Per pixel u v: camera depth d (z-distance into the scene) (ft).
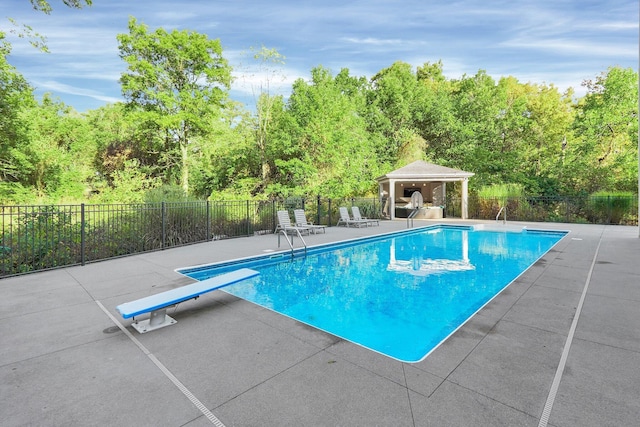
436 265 26.78
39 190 69.00
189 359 9.78
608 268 21.26
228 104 89.56
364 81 134.31
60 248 24.98
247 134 91.71
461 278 22.63
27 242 23.11
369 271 24.86
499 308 13.84
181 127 82.74
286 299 18.17
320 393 7.98
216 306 14.64
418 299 18.11
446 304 17.25
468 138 104.88
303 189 79.97
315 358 9.78
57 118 84.02
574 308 13.76
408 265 26.89
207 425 6.92
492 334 11.22
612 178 73.51
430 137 112.37
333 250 34.19
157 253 28.78
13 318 13.26
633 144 75.41
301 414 7.22
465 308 16.60
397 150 108.17
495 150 101.30
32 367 9.41
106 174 85.87
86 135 87.51
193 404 7.64
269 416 7.17
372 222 59.06
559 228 47.32
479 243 38.34
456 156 106.42
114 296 16.22
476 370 8.92
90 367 9.39
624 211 52.80
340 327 14.19
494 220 62.59
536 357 9.61
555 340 10.71
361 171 94.89
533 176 86.84
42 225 25.91
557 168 86.28
